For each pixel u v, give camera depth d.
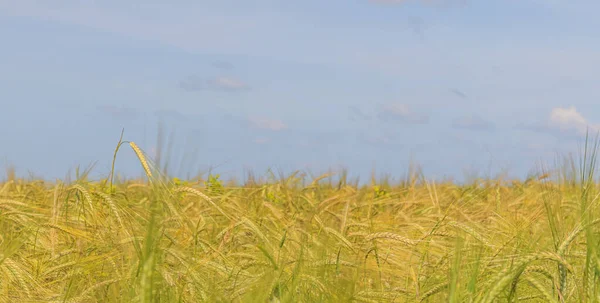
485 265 3.84
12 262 4.16
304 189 9.71
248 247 5.32
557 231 4.31
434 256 5.09
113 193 5.89
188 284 3.76
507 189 10.05
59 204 5.50
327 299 3.67
